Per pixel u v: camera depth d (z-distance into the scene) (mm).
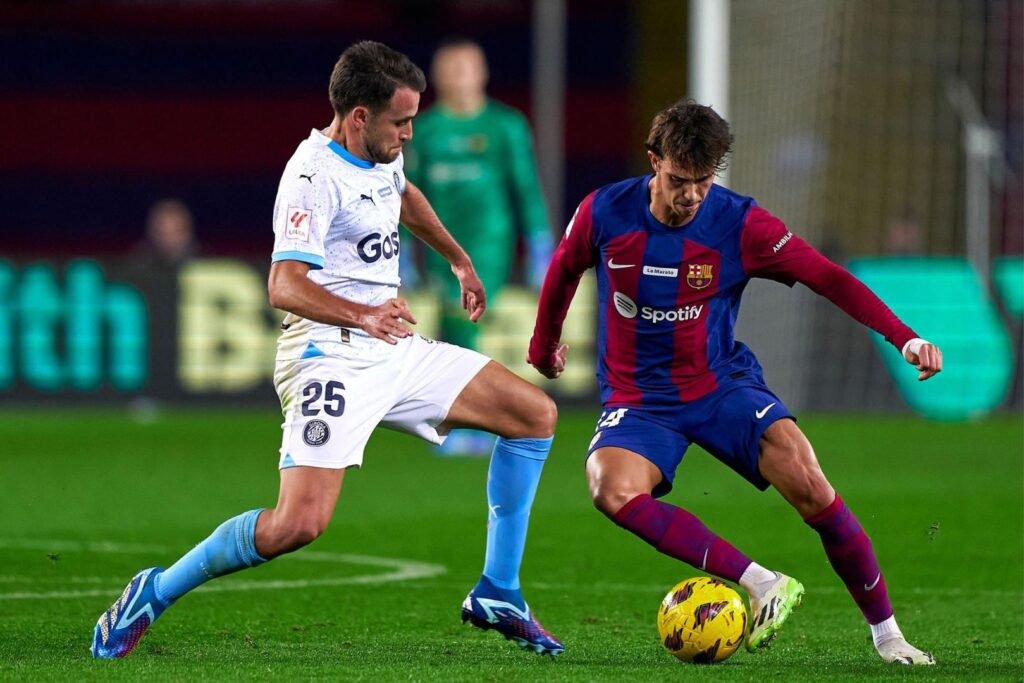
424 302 56844
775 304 57688
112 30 113375
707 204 18516
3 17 112500
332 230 17734
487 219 46031
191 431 54188
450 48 45719
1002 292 58500
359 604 23016
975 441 49688
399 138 17641
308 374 17766
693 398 18562
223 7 113625
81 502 36344
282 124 113875
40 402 59781
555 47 76938
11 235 112875
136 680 16109
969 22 63562
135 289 59750
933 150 62750
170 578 17719
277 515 17344
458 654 18531
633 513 17547
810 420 57031
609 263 18688
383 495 37938
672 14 107000
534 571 26766
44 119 113125
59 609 22109
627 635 20375
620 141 109125
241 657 18047
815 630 20875
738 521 32938
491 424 18531
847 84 61781
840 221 62125
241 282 59969
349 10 113500
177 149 113750
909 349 17594
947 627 21062
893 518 33125
